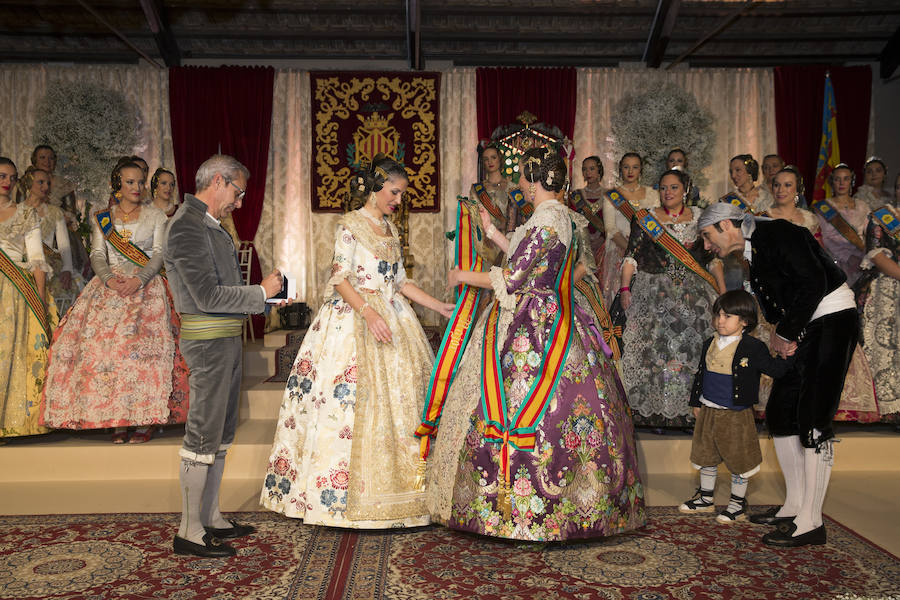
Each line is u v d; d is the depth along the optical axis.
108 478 4.21
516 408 2.94
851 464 4.39
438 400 3.20
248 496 3.85
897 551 3.00
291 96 8.23
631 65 8.34
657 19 7.68
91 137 7.33
